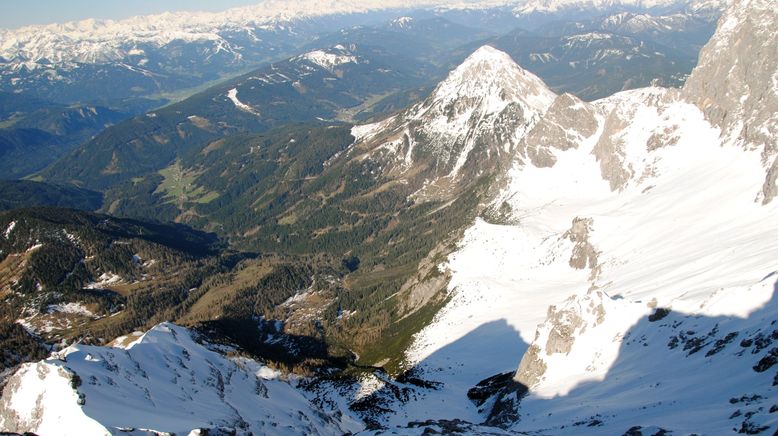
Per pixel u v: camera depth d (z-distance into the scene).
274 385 148.88
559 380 116.62
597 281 183.38
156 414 94.38
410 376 172.38
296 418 125.69
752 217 169.25
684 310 111.75
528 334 175.12
